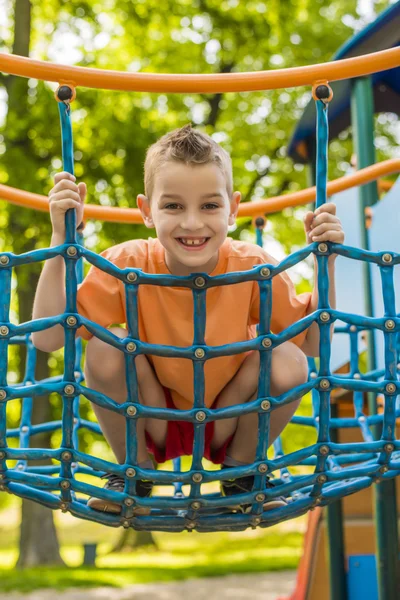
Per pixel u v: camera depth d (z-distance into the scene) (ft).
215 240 5.62
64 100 5.53
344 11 36.14
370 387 5.45
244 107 36.04
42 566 32.91
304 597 13.69
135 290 5.23
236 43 35.55
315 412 8.68
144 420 6.19
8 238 30.96
